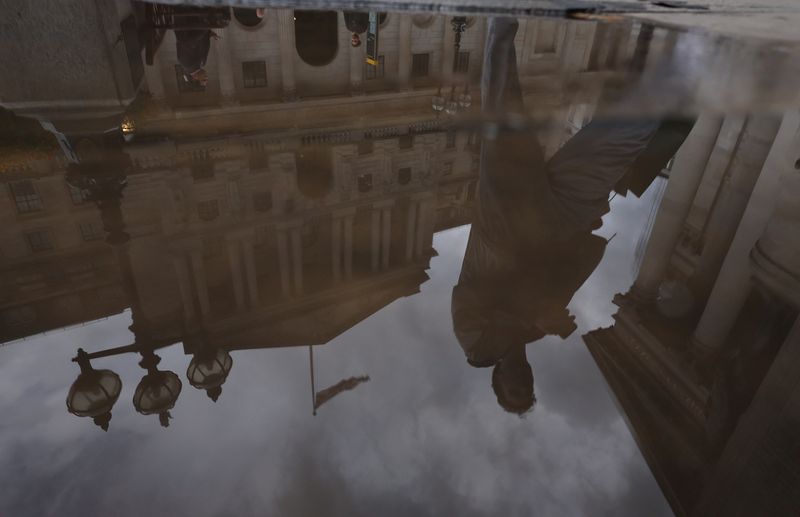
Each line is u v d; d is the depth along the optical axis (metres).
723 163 3.60
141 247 2.73
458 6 9.80
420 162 3.76
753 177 3.49
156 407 1.48
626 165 3.32
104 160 3.77
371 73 20.16
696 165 3.54
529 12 9.40
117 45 5.76
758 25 8.31
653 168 3.46
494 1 11.15
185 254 2.67
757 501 1.24
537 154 3.55
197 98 5.34
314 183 3.79
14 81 4.78
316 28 19.47
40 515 1.15
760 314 2.03
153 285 2.37
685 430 1.43
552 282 2.19
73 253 2.52
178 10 9.77
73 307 2.11
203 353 1.72
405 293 2.13
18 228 2.72
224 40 17.94
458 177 3.41
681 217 2.89
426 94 5.96
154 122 4.79
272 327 2.20
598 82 5.36
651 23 8.31
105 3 5.57
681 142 3.88
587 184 3.18
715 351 1.76
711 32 7.56
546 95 5.06
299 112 5.57
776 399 1.53
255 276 2.56
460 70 7.56
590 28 7.84
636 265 2.37
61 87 4.83
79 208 3.02
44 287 2.20
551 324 1.87
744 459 1.31
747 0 13.54
